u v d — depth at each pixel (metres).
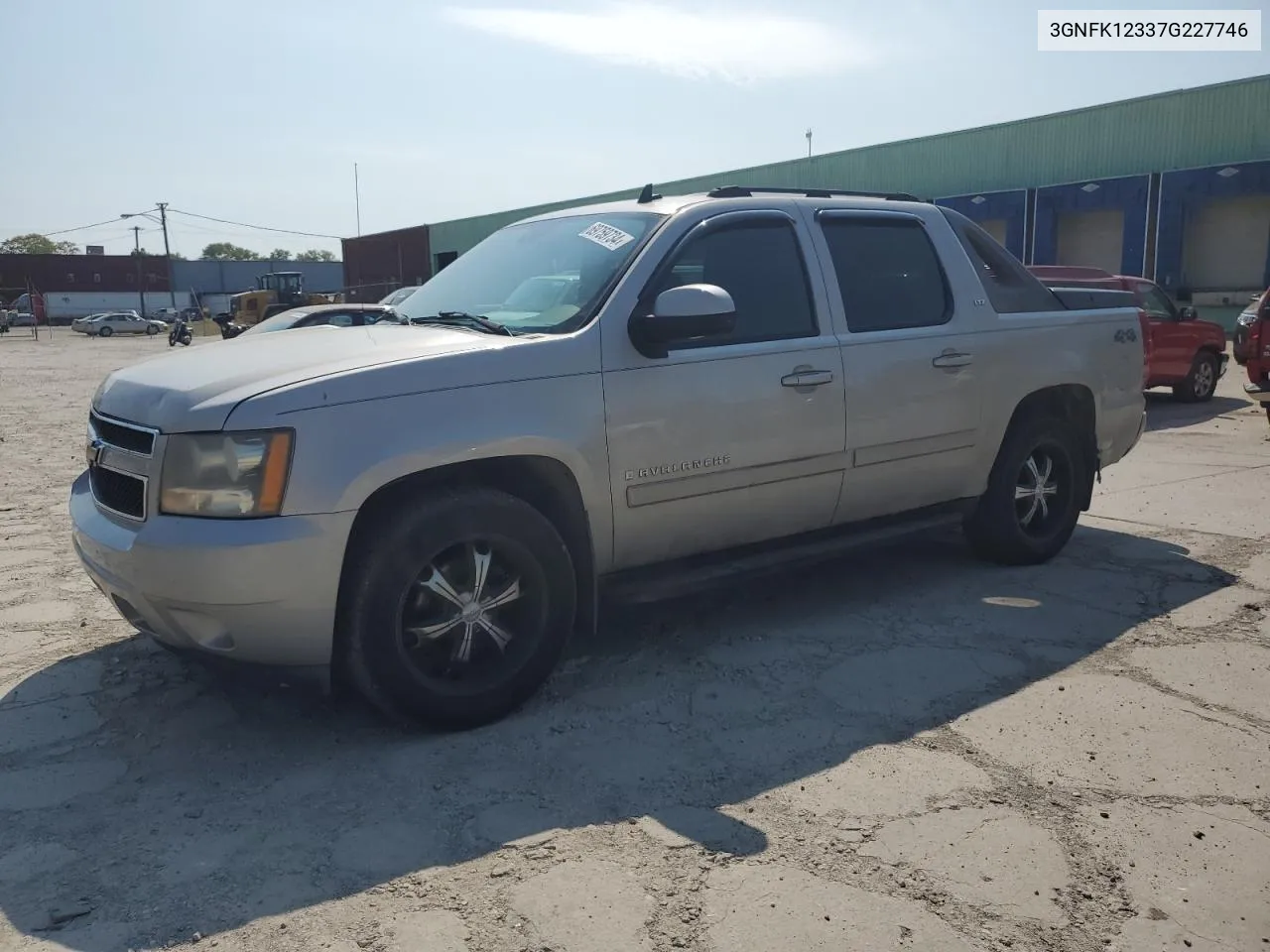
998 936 2.57
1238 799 3.22
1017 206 30.30
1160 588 5.34
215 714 3.92
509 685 3.79
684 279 4.29
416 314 4.66
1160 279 27.30
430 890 2.78
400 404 3.49
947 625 4.82
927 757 3.52
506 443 3.67
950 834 3.03
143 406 3.56
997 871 2.84
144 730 3.80
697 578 4.33
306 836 3.05
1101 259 29.41
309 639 3.40
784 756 3.54
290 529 3.28
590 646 4.61
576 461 3.86
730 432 4.29
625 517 4.06
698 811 3.18
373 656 3.50
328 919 2.65
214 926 2.63
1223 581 5.45
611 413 3.95
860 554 6.06
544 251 4.65
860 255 4.95
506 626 3.83
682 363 4.15
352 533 3.50
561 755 3.56
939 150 32.06
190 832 3.09
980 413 5.25
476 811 3.19
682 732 3.73
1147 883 2.79
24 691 4.16
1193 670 4.24
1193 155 26.47
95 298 82.38
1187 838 3.01
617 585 4.18
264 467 3.28
